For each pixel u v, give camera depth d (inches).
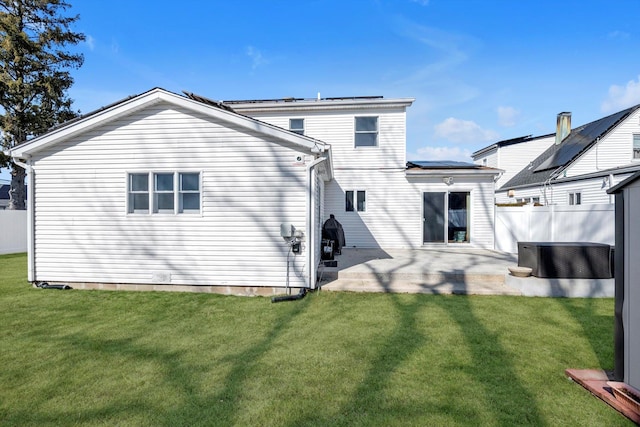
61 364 140.3
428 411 105.9
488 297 247.1
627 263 110.3
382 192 474.9
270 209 261.1
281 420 101.7
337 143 482.3
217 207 263.9
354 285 273.3
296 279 259.4
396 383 123.6
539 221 387.2
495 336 169.8
